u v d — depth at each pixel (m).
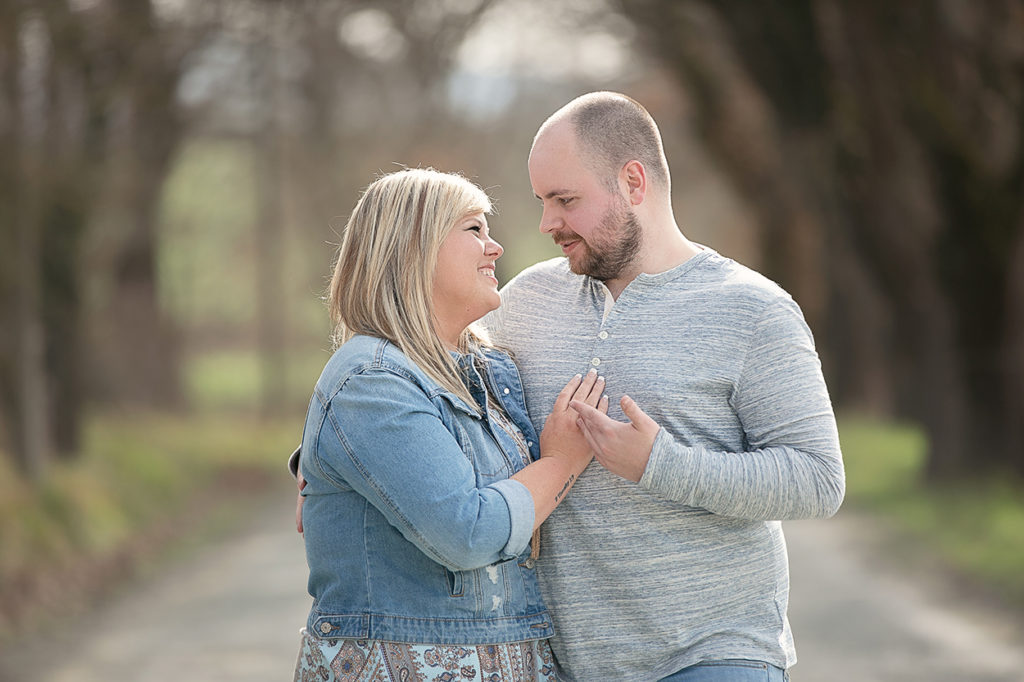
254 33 24.92
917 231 21.75
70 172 20.44
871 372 39.16
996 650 11.62
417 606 4.79
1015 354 20.80
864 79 20.98
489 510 4.70
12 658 12.36
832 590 14.93
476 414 4.97
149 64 21.88
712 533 5.03
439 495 4.64
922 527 18.64
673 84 34.72
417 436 4.69
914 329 23.61
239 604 15.23
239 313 78.69
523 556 5.10
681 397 5.03
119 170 23.23
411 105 34.91
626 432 4.78
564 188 5.15
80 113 20.41
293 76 32.06
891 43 19.95
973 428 21.25
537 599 5.11
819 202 24.89
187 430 33.88
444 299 5.04
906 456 27.80
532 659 5.01
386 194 5.00
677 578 5.02
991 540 16.67
